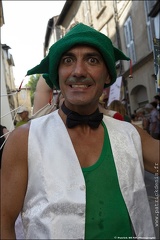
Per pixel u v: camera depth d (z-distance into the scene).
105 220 1.21
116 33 15.52
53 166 1.21
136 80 13.86
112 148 1.32
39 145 1.24
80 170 1.22
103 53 1.30
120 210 1.24
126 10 14.25
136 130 1.44
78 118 1.32
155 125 8.30
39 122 1.33
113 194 1.25
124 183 1.27
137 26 13.23
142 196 1.31
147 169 1.49
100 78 1.33
